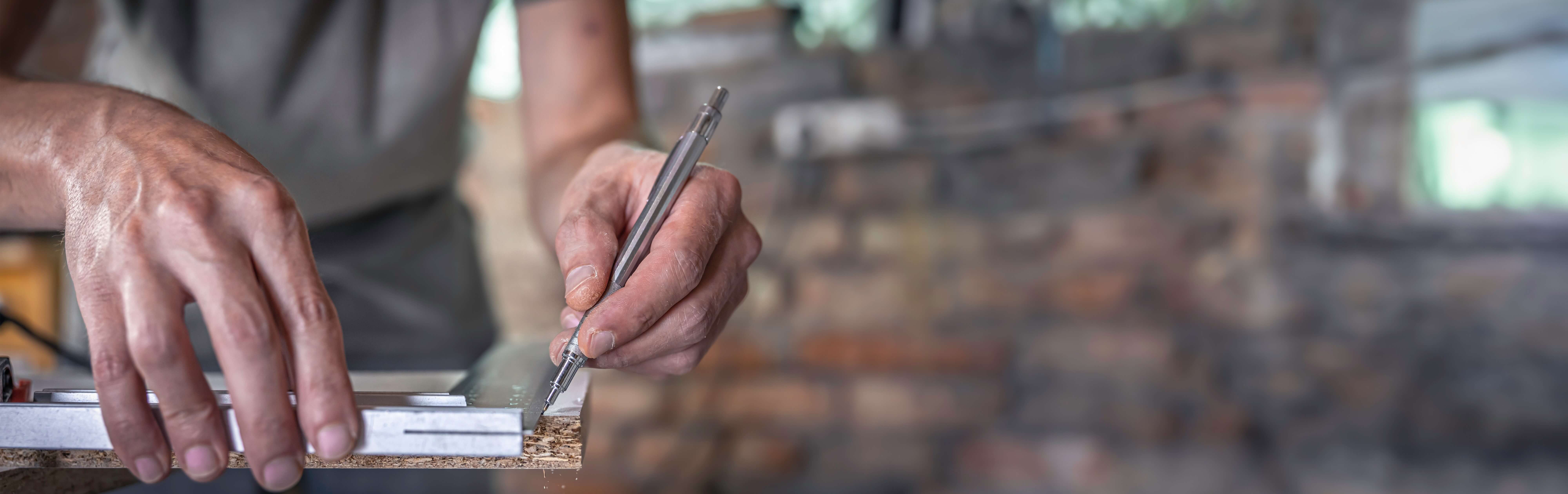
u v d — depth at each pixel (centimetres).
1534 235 180
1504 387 185
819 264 228
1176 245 206
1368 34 187
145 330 60
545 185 91
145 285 60
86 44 117
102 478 68
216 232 60
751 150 232
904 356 221
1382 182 190
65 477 67
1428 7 181
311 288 61
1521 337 183
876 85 222
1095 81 208
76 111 66
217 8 95
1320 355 197
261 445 60
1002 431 215
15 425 64
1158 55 204
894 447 220
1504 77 177
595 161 80
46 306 167
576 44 98
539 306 240
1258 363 201
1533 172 178
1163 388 206
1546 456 182
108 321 61
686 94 235
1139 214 208
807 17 225
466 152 121
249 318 60
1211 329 204
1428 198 187
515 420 64
